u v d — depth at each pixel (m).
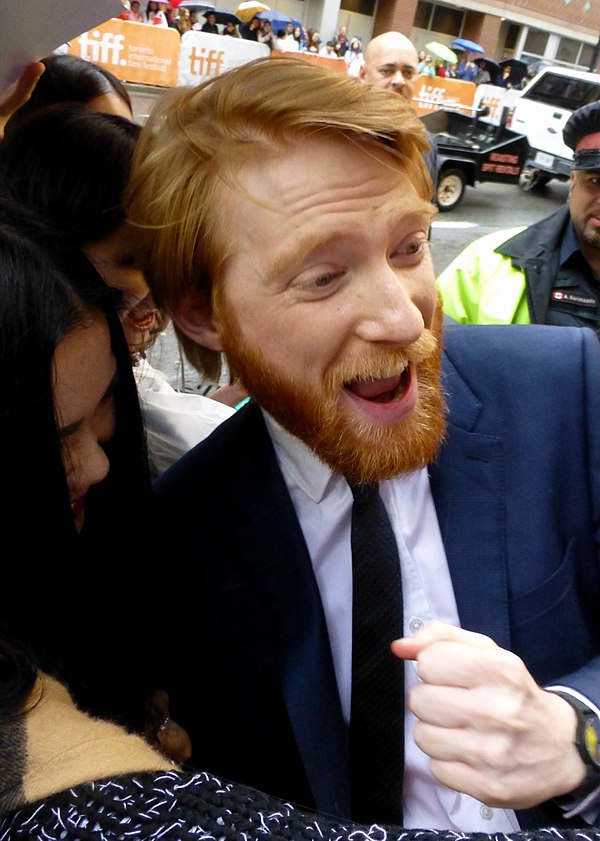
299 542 0.84
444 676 0.57
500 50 19.44
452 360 0.87
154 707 0.88
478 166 7.38
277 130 0.58
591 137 1.63
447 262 5.83
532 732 0.57
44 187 0.71
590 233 1.68
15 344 0.54
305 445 0.74
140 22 8.05
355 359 0.64
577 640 0.81
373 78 3.06
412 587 0.80
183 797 0.43
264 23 10.87
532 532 0.79
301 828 0.42
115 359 0.71
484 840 0.45
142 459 0.83
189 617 0.92
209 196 0.62
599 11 19.62
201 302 0.72
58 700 0.54
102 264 0.73
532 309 1.79
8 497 0.59
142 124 0.77
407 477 0.81
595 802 0.63
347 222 0.58
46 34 0.69
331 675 0.83
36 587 0.64
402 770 0.81
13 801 0.43
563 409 0.83
